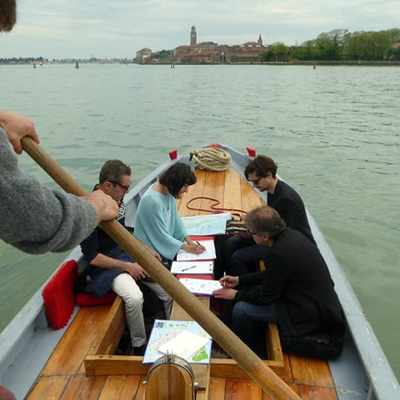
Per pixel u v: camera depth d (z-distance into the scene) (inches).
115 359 97.7
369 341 100.7
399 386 86.3
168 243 140.3
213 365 97.0
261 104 864.9
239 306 114.2
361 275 197.6
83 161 398.6
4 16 36.8
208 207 200.2
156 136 517.0
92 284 120.9
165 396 75.3
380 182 328.5
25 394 95.2
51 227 35.2
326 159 401.1
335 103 890.1
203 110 760.3
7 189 32.9
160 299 134.3
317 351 103.4
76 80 1814.7
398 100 951.0
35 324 114.7
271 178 152.2
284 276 108.0
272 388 50.3
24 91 1144.2
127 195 197.6
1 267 199.5
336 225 248.5
